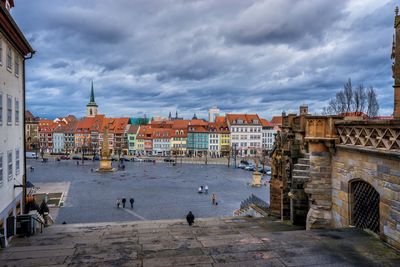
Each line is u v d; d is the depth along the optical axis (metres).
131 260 10.08
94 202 52.62
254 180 71.44
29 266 10.09
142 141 164.12
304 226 18.58
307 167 16.50
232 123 159.75
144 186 70.56
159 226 19.97
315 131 13.94
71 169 104.06
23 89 26.59
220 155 158.88
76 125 180.25
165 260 9.94
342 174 13.19
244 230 17.50
